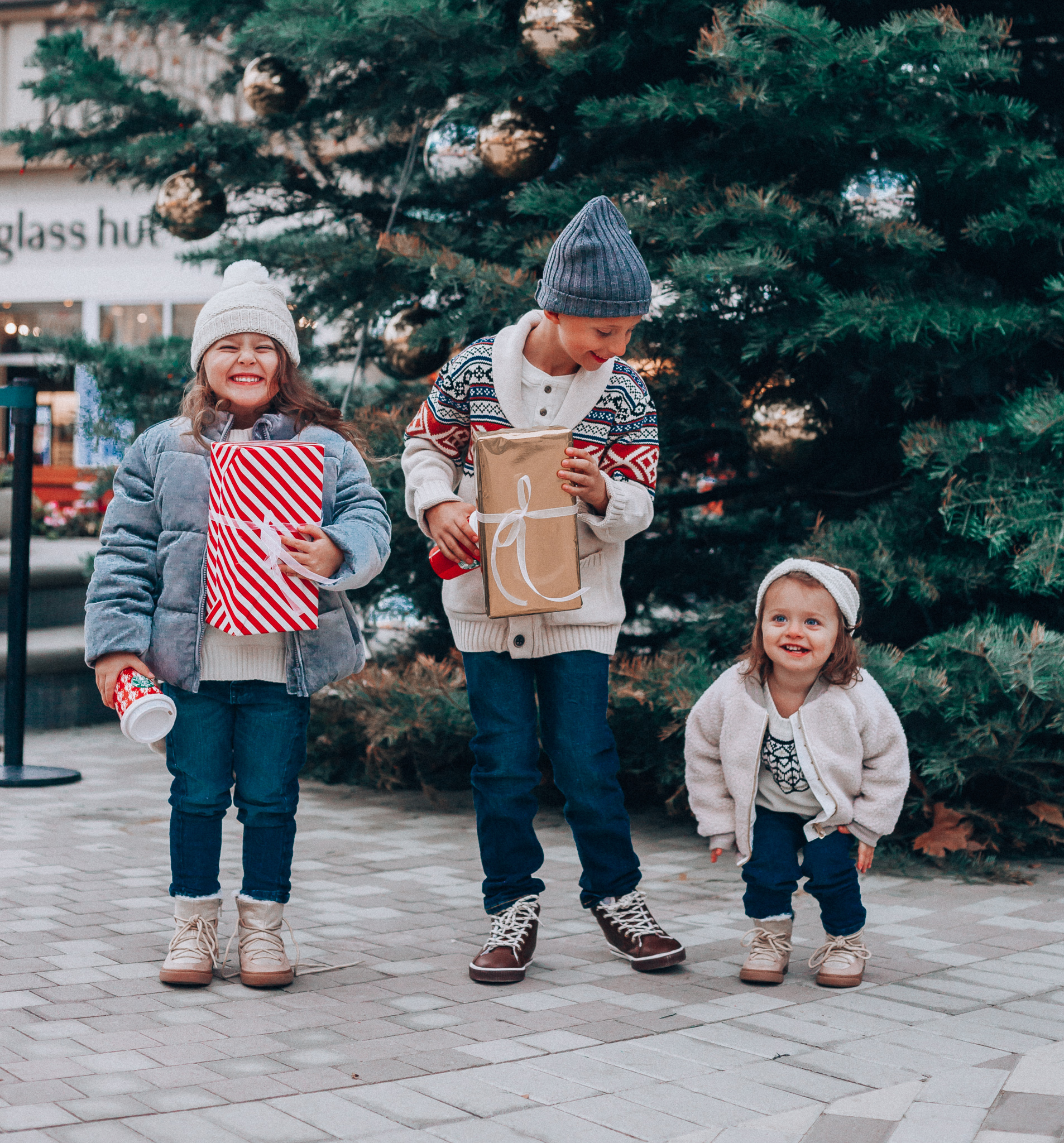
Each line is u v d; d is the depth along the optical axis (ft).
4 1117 7.13
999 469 14.87
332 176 20.67
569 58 15.74
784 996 9.89
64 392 52.80
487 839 10.51
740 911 12.62
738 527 19.95
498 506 9.54
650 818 17.39
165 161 19.34
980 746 14.16
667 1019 9.23
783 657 10.23
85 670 24.97
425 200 19.49
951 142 15.65
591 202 9.73
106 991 9.64
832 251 15.98
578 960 10.83
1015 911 12.73
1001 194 16.26
